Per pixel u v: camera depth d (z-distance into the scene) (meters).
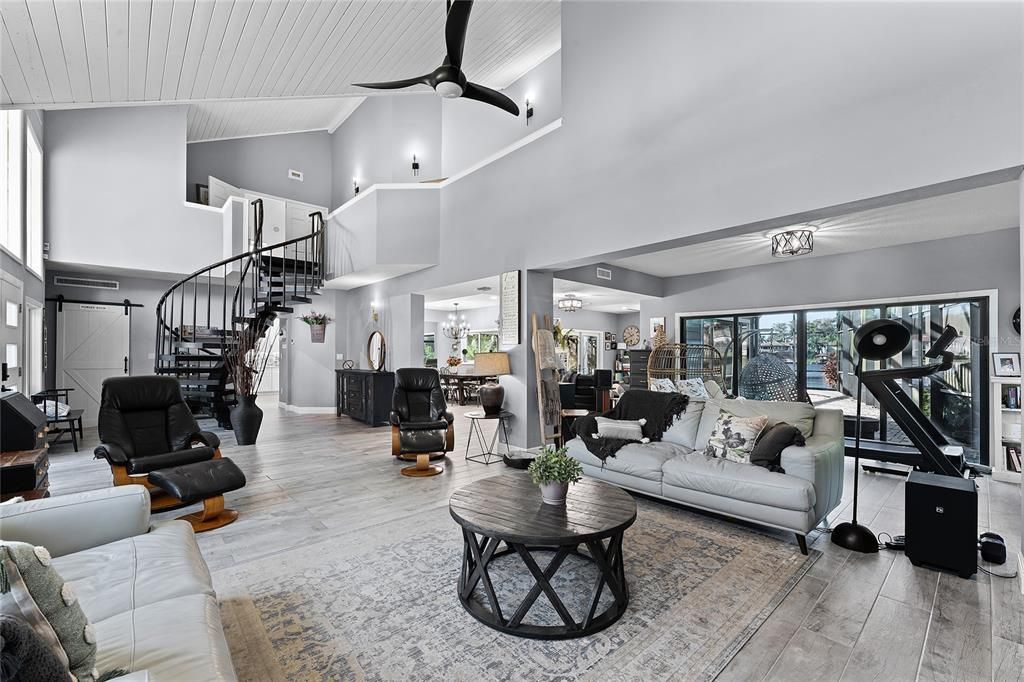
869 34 3.04
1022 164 2.51
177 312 8.70
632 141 4.40
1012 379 4.80
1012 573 2.71
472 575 2.33
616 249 4.54
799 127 3.33
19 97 4.05
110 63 3.64
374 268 7.30
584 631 2.11
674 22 4.09
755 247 5.90
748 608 2.35
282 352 10.33
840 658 1.98
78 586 1.61
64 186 6.96
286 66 4.34
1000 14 2.60
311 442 6.49
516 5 5.51
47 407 5.72
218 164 9.48
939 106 2.77
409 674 1.87
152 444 3.94
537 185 5.39
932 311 5.64
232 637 2.10
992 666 1.93
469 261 6.39
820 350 6.57
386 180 9.14
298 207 10.10
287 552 2.96
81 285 7.75
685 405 4.30
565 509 2.48
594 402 7.95
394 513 3.68
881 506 3.88
